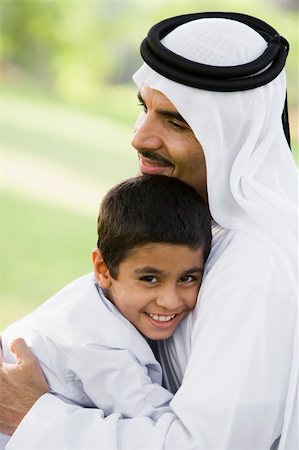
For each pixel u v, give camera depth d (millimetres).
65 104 24734
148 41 3580
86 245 15070
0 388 3506
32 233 15492
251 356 3207
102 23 25469
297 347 3256
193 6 23750
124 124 23203
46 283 13109
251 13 22375
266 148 3482
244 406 3191
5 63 25344
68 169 18656
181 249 3400
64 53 25375
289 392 3260
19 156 19531
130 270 3455
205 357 3256
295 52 21484
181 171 3578
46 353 3533
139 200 3461
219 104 3436
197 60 3502
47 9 24953
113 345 3447
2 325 10945
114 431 3295
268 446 3283
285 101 3695
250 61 3520
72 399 3525
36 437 3359
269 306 3244
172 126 3537
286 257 3336
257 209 3395
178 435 3232
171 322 3506
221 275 3350
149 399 3414
